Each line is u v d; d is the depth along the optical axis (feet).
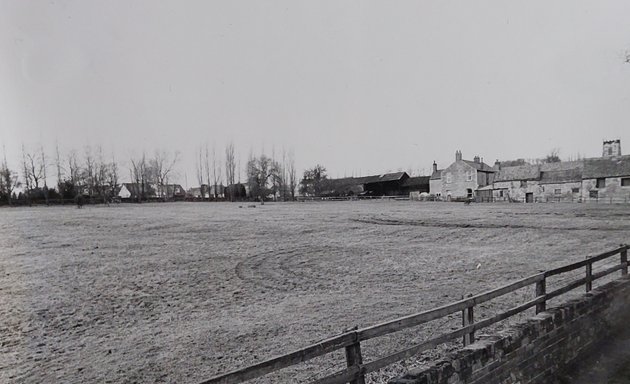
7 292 39.37
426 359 22.89
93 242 70.85
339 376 13.33
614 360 24.03
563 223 87.30
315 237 76.28
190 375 21.91
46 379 21.90
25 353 25.38
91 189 269.03
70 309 34.12
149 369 22.76
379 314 31.35
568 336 23.61
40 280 44.09
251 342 26.30
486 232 78.64
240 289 40.22
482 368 17.40
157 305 35.22
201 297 37.52
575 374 22.80
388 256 56.85
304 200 279.49
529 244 63.67
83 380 21.71
